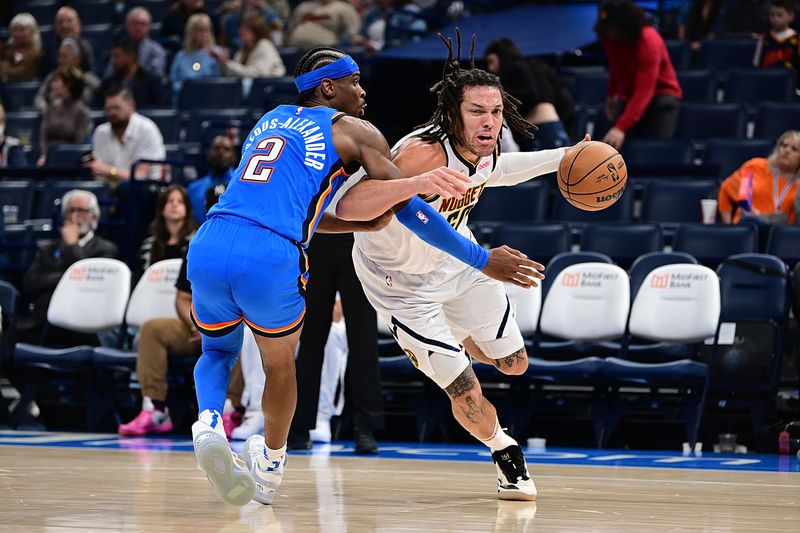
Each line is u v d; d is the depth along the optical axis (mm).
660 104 11625
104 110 14758
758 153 11117
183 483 5168
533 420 9219
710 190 10383
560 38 13656
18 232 11672
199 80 14531
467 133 4430
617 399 8617
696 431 8336
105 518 3855
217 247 4020
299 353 7629
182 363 9242
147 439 8703
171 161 11555
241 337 4285
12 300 10188
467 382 4637
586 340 8953
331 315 7574
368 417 7461
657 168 10500
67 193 11789
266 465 4359
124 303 9930
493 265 4141
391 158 4484
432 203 4516
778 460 7414
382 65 13547
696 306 8578
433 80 13570
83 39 17359
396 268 4652
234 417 8898
